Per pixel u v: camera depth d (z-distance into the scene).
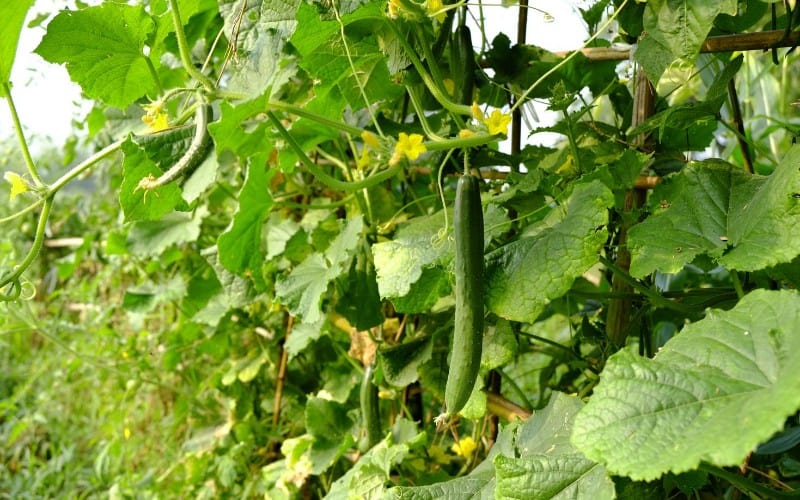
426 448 1.22
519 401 1.63
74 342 2.58
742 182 0.82
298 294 1.15
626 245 0.82
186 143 0.96
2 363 3.03
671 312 1.11
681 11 0.77
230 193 1.58
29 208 0.95
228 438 1.72
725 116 1.50
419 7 0.90
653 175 1.05
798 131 0.89
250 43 0.92
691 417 0.55
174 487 1.82
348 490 1.05
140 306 1.75
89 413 2.69
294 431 1.65
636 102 1.02
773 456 1.00
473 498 0.82
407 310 0.97
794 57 1.60
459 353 0.77
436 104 1.19
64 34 0.95
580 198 0.82
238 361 1.69
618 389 0.60
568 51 1.08
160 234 1.62
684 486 0.78
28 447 2.82
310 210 1.44
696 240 0.78
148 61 1.01
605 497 0.65
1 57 0.91
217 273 1.42
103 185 2.46
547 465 0.71
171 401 2.09
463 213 0.79
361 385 1.29
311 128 1.15
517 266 0.83
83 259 2.61
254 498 1.64
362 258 1.22
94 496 2.35
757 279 0.97
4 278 0.93
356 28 1.00
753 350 0.58
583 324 1.06
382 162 1.25
